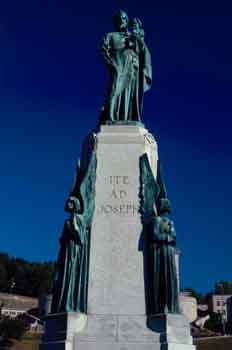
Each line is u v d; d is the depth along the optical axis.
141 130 16.14
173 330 12.49
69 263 13.71
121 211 14.58
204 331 96.06
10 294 120.44
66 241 14.13
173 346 12.16
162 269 13.51
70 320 12.69
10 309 111.81
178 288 13.56
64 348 12.23
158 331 12.59
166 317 12.59
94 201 14.72
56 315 13.08
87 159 15.65
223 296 144.12
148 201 14.66
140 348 12.30
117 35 17.75
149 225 14.27
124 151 15.48
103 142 15.62
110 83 17.12
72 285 13.47
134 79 17.27
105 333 12.68
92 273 13.72
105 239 14.19
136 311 13.18
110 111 16.48
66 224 14.29
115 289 13.50
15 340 67.69
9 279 136.88
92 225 14.40
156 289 13.31
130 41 17.67
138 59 17.56
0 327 66.38
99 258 13.92
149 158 15.71
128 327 12.78
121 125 16.11
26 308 116.69
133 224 14.38
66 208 14.54
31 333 79.19
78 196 14.74
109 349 12.34
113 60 17.25
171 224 14.09
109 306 13.27
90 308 13.23
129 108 16.97
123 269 13.78
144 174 15.05
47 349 12.70
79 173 15.34
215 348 62.06
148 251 14.03
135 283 13.59
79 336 12.55
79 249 13.95
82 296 13.37
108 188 14.92
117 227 14.34
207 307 149.38
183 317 12.84
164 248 13.74
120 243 14.13
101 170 15.20
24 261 144.62
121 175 15.11
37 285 136.25
